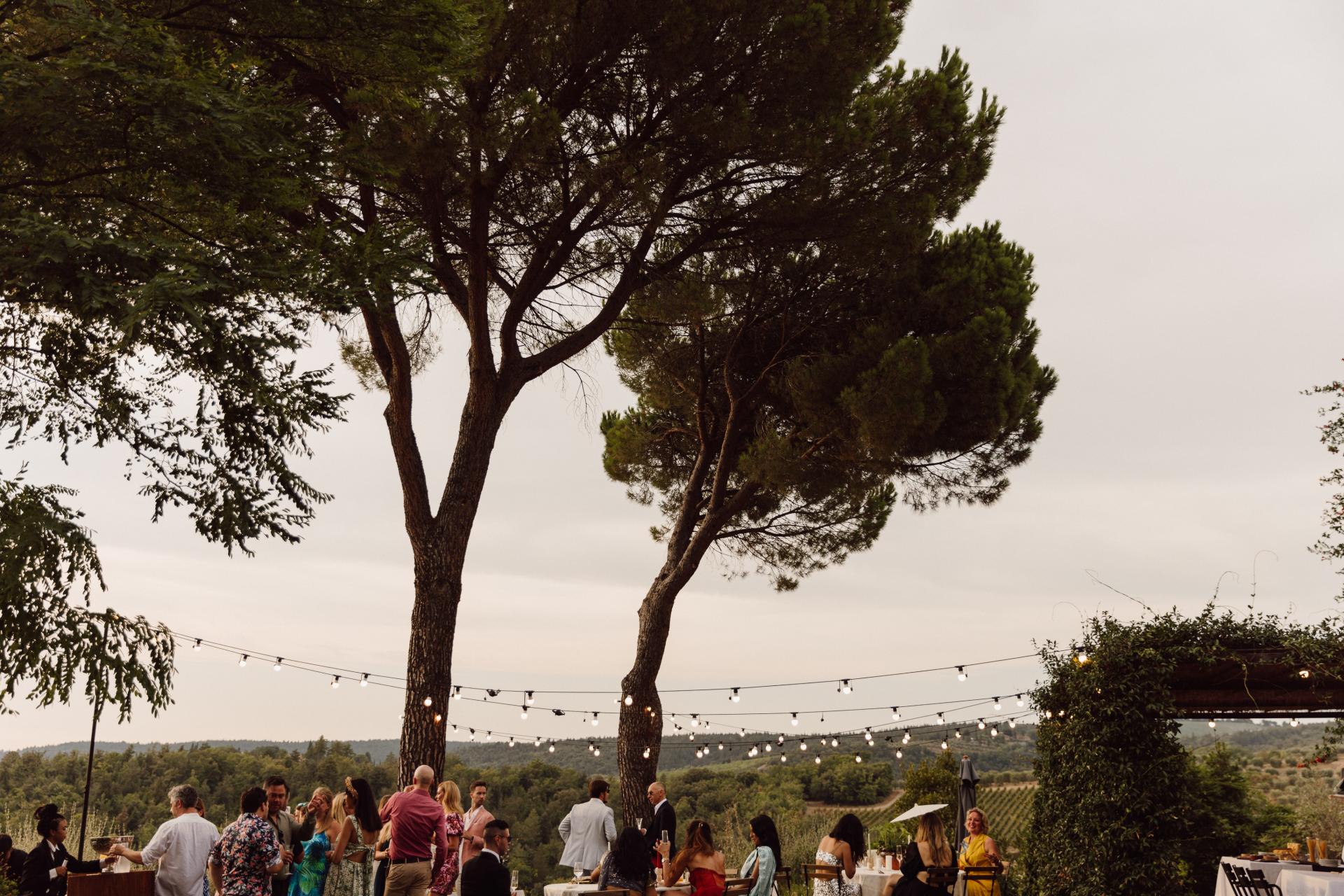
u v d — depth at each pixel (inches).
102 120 223.5
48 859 305.0
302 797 1024.9
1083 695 400.2
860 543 674.2
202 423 258.1
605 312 476.1
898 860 503.2
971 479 601.0
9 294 223.9
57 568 240.4
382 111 346.3
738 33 415.5
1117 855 384.8
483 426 441.1
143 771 876.6
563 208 454.9
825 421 537.6
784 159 443.8
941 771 770.8
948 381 530.9
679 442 690.8
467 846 366.9
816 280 570.6
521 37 391.9
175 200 240.8
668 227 485.4
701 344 614.9
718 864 307.6
